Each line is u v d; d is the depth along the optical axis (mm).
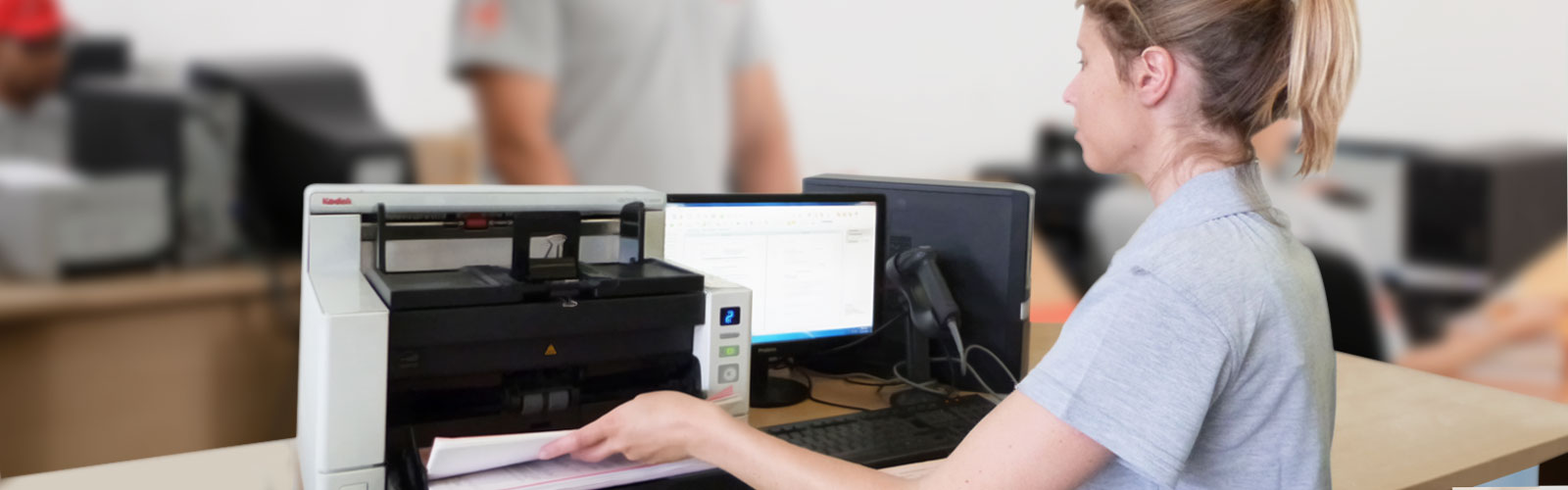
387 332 967
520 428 1066
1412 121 3248
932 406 1461
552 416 1090
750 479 976
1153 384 825
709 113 2949
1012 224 1576
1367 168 3182
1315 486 889
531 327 1037
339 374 950
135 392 2434
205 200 2453
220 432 2547
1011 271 1586
